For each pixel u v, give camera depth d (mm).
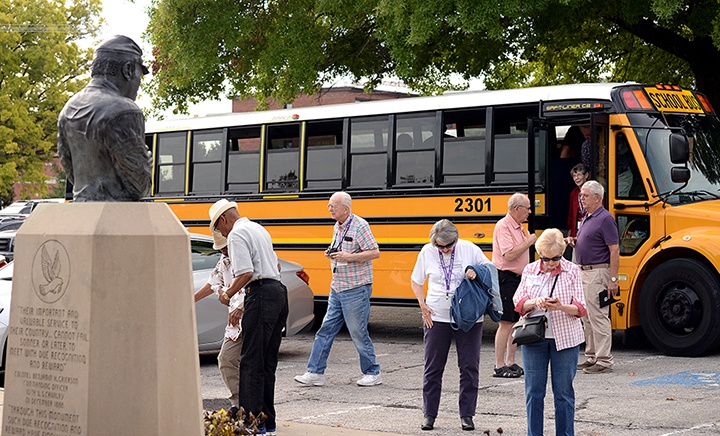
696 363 12000
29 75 50188
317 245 15914
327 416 9336
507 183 14156
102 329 5746
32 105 50406
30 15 49625
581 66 23016
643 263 12898
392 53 18844
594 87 13492
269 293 8219
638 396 9891
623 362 12195
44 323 5949
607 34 21625
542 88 13961
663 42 19641
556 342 7484
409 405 9875
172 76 21781
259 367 8156
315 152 16094
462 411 8664
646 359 12430
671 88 13688
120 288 5797
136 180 6250
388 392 10617
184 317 6074
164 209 6074
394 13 17891
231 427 7441
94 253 5746
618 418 8867
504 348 11289
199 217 17312
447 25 19078
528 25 18875
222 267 8648
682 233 12633
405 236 15031
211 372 12266
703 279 12352
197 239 12766
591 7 18438
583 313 7469
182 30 20969
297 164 16266
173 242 6012
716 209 12609
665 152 13148
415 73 20500
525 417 9141
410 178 15070
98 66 6355
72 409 5793
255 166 16734
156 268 5895
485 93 14508
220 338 12531
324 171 15984
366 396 10398
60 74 50406
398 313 20172
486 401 9898
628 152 13164
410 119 15141
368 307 10969
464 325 8422
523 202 11070
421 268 8844
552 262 7523
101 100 6195
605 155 13289
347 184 15703
